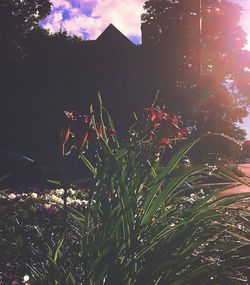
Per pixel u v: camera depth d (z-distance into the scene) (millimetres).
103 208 3182
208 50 47188
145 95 45938
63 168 3375
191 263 2963
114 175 3215
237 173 3754
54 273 2883
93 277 2932
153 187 3172
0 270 3213
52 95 47656
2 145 45531
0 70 47156
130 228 3053
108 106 46312
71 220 3947
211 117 45188
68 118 3330
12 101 47250
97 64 47406
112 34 47500
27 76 47812
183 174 3137
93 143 3445
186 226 2984
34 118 46562
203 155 28781
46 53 48281
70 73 47844
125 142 3510
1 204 3590
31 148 45219
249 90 47406
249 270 3285
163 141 3461
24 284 3338
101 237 3053
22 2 39906
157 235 3061
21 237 3020
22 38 43344
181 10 46719
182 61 46156
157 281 2947
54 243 3299
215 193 3221
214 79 45406
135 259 2957
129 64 46875
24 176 17750
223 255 3039
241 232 3348
